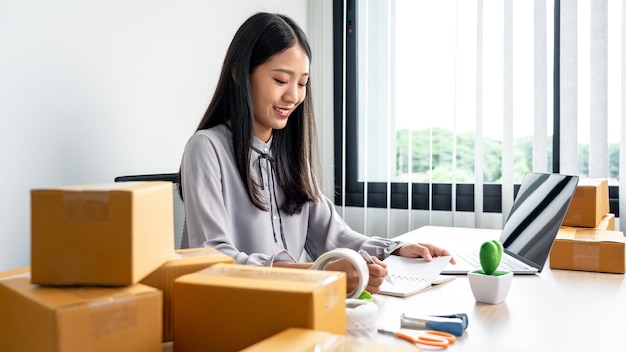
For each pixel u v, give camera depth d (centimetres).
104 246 63
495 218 260
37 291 61
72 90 177
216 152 134
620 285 118
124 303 59
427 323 83
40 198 63
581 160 239
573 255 134
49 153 170
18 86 160
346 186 293
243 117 135
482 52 253
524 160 252
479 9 252
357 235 151
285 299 61
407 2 268
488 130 258
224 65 140
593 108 233
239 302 63
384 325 85
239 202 138
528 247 141
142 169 206
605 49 230
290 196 148
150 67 209
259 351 52
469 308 97
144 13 205
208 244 119
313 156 155
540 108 244
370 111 282
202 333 65
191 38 229
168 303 73
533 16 246
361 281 87
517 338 81
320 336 57
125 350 59
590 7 232
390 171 275
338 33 293
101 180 189
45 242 63
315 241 158
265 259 112
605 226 160
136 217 64
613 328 86
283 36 135
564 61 238
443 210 270
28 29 162
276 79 136
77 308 56
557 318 92
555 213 135
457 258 144
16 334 61
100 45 187
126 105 198
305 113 150
